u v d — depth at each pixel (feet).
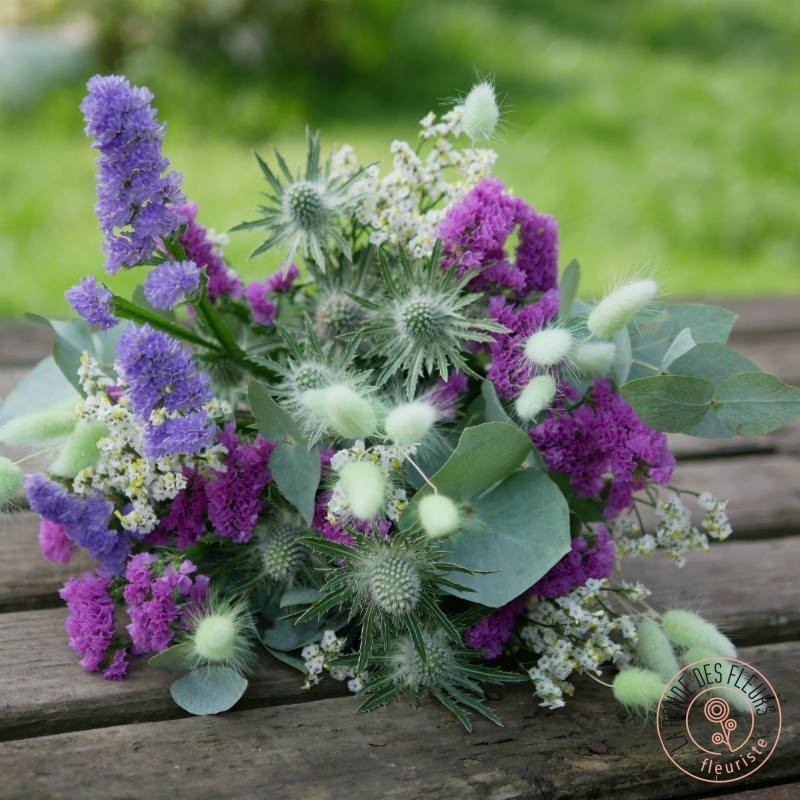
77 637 2.38
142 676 2.38
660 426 2.38
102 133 2.32
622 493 2.47
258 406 2.35
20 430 2.41
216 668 2.35
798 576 2.74
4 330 3.73
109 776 2.18
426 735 2.28
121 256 2.38
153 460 2.40
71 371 2.52
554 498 2.36
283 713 2.32
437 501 2.15
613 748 2.28
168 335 2.38
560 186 8.87
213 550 2.48
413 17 12.37
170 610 2.37
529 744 2.28
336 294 2.60
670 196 8.82
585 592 2.42
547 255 2.57
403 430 2.16
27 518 2.83
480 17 13.17
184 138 9.28
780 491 3.08
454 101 2.64
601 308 2.29
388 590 2.26
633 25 13.84
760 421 2.37
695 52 13.29
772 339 3.94
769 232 8.42
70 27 10.39
